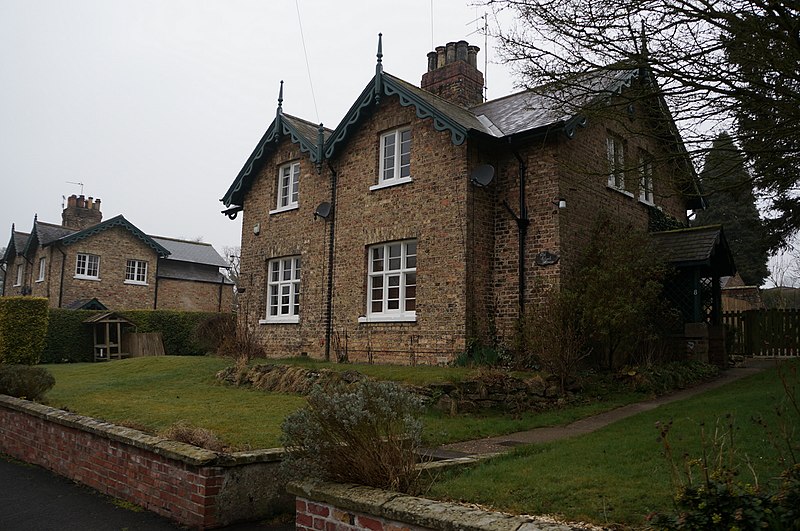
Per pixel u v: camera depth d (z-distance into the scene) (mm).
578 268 14391
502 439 9281
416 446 5312
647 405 11453
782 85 6305
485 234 14859
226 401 12258
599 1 6441
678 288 16266
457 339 14141
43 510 6715
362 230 16719
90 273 34500
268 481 6363
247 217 21047
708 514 3504
